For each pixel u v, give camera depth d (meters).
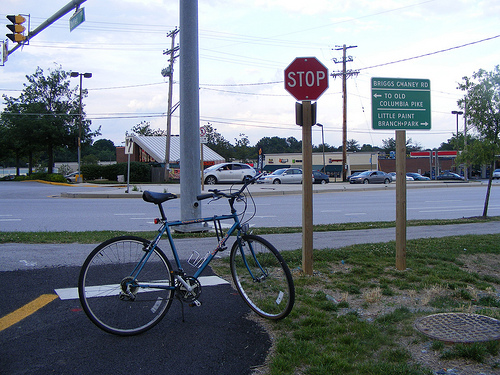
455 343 3.46
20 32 14.19
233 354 3.35
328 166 68.81
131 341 3.56
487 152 12.02
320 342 3.53
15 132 47.06
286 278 3.91
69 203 16.03
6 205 15.01
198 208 8.52
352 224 11.10
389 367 3.05
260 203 17.34
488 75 12.06
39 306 4.21
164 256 3.92
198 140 8.62
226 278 5.33
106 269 3.72
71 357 3.24
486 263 6.72
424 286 5.16
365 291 4.98
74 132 47.75
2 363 3.12
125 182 34.81
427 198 21.41
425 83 6.19
